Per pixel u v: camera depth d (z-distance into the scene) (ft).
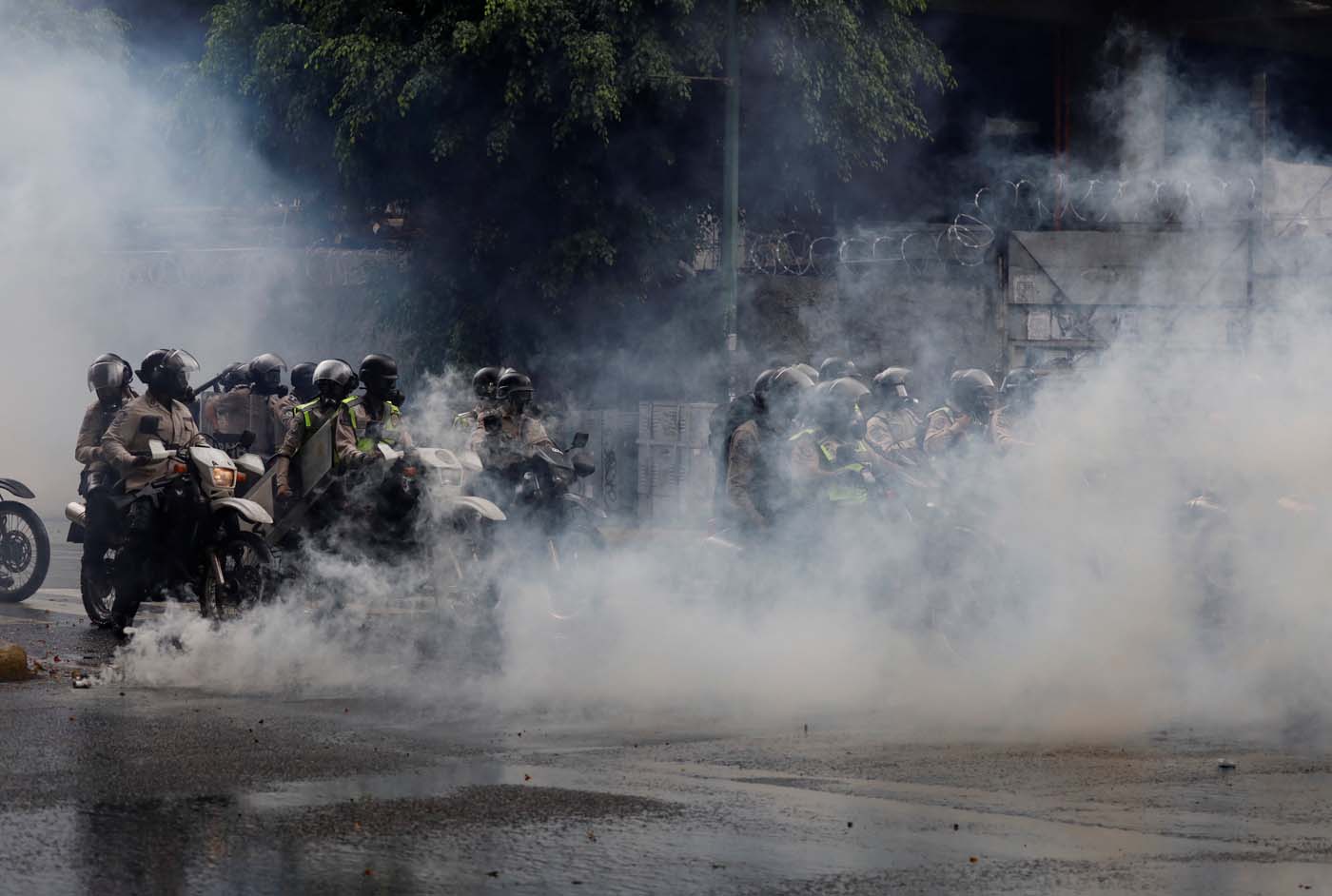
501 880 35.40
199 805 42.52
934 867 36.52
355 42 143.74
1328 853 37.93
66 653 72.23
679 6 141.90
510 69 142.61
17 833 39.32
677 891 34.60
